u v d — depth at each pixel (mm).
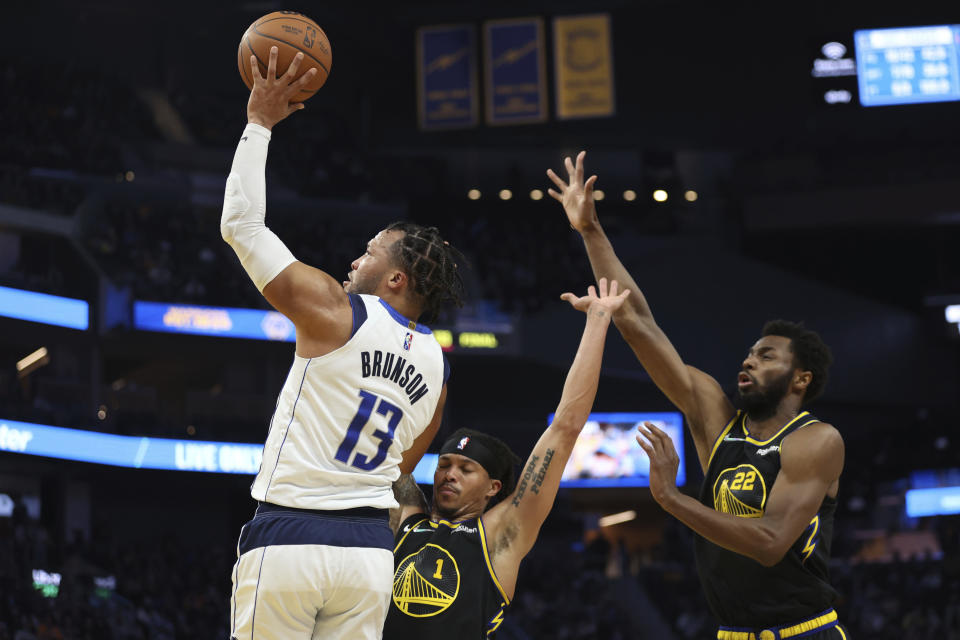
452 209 38438
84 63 34750
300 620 3703
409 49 38438
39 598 22906
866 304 38750
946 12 37000
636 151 38844
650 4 38125
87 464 27344
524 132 37688
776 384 4840
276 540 3703
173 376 34438
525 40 37750
